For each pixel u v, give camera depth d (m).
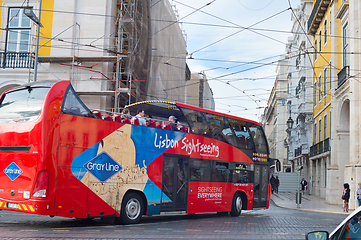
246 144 16.12
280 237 9.42
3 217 11.68
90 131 9.94
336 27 26.56
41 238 7.79
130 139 11.03
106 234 8.78
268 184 17.20
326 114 29.34
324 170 31.31
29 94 9.55
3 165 9.41
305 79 38.69
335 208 22.16
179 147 12.65
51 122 9.14
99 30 21.94
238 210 15.30
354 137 21.36
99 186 10.02
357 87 21.50
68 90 9.61
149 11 25.31
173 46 33.53
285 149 64.50
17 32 22.56
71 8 22.11
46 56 21.28
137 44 23.81
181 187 12.58
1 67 22.05
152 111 13.82
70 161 9.41
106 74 21.98
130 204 10.98
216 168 14.17
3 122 9.62
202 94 55.78
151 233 9.30
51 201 8.98
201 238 8.77
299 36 45.06
